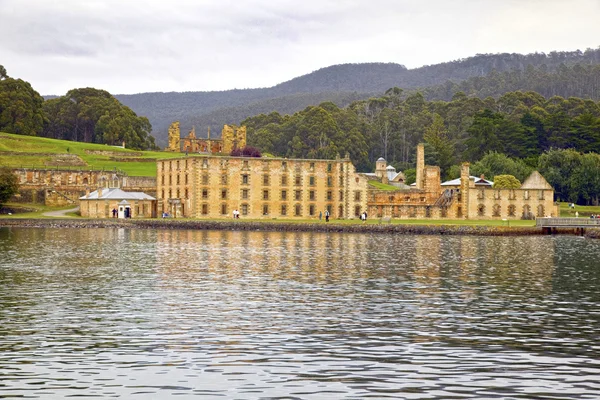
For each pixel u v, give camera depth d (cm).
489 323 5338
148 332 4953
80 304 6047
